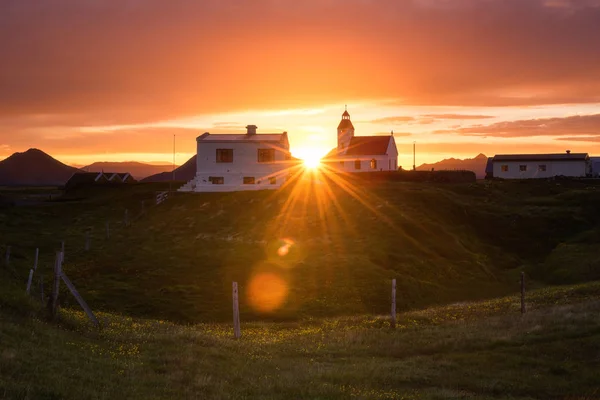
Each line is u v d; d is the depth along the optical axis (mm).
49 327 22828
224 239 63062
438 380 19906
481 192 84750
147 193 92188
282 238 62594
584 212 73562
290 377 19297
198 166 96000
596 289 40844
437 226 64812
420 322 33500
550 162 116188
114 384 16266
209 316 40750
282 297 44594
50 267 52656
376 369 21125
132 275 50062
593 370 20281
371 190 80625
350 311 42812
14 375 15391
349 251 56875
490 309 37531
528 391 18625
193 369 19578
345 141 113375
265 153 95375
